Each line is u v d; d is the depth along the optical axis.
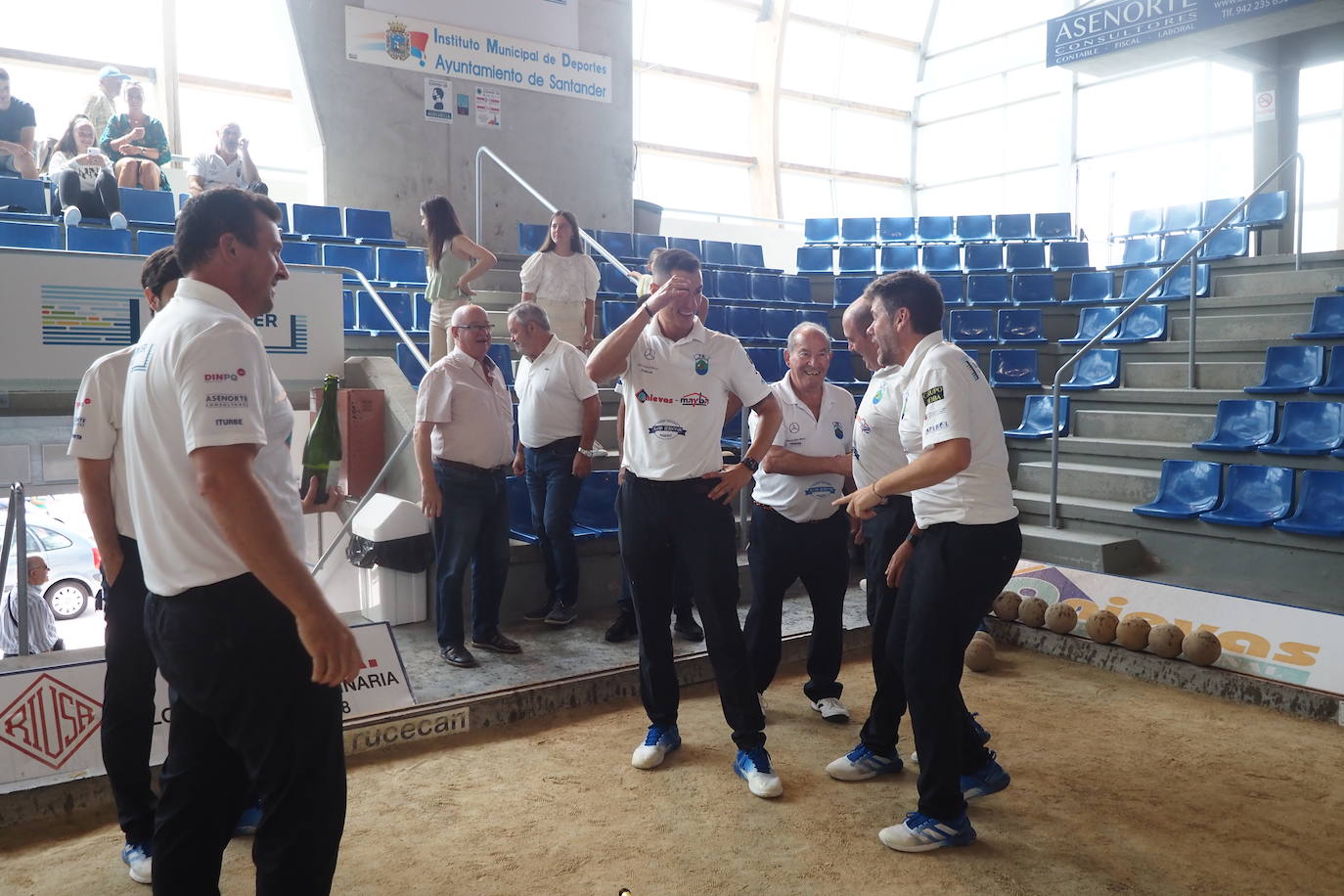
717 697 3.82
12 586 4.65
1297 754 3.27
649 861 2.48
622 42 9.79
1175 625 4.13
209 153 7.00
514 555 4.40
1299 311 6.96
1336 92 11.30
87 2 9.59
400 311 7.02
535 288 5.48
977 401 2.46
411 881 2.38
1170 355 7.19
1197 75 12.55
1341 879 2.41
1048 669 4.29
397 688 3.38
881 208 15.80
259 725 1.57
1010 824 2.71
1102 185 13.63
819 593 3.49
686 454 2.93
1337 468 5.21
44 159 7.71
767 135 14.16
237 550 1.45
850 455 3.38
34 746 2.81
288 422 1.72
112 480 2.29
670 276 2.94
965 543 2.44
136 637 2.33
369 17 8.45
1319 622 3.89
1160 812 2.80
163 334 1.55
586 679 3.67
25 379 4.02
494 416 3.79
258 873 1.60
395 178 8.67
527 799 2.86
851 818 2.74
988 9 14.86
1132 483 5.88
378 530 4.02
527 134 9.30
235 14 10.30
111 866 2.47
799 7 14.46
